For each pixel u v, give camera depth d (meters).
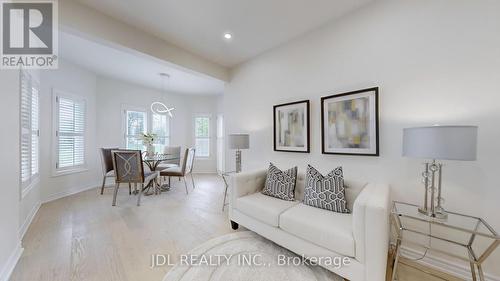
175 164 5.08
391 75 2.04
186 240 2.17
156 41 2.89
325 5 2.24
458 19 1.68
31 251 1.92
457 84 1.68
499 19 1.52
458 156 1.30
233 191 2.42
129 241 2.14
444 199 1.72
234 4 2.23
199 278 1.59
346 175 2.39
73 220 2.67
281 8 2.29
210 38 2.94
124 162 3.27
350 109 2.33
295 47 2.93
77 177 4.06
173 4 2.22
